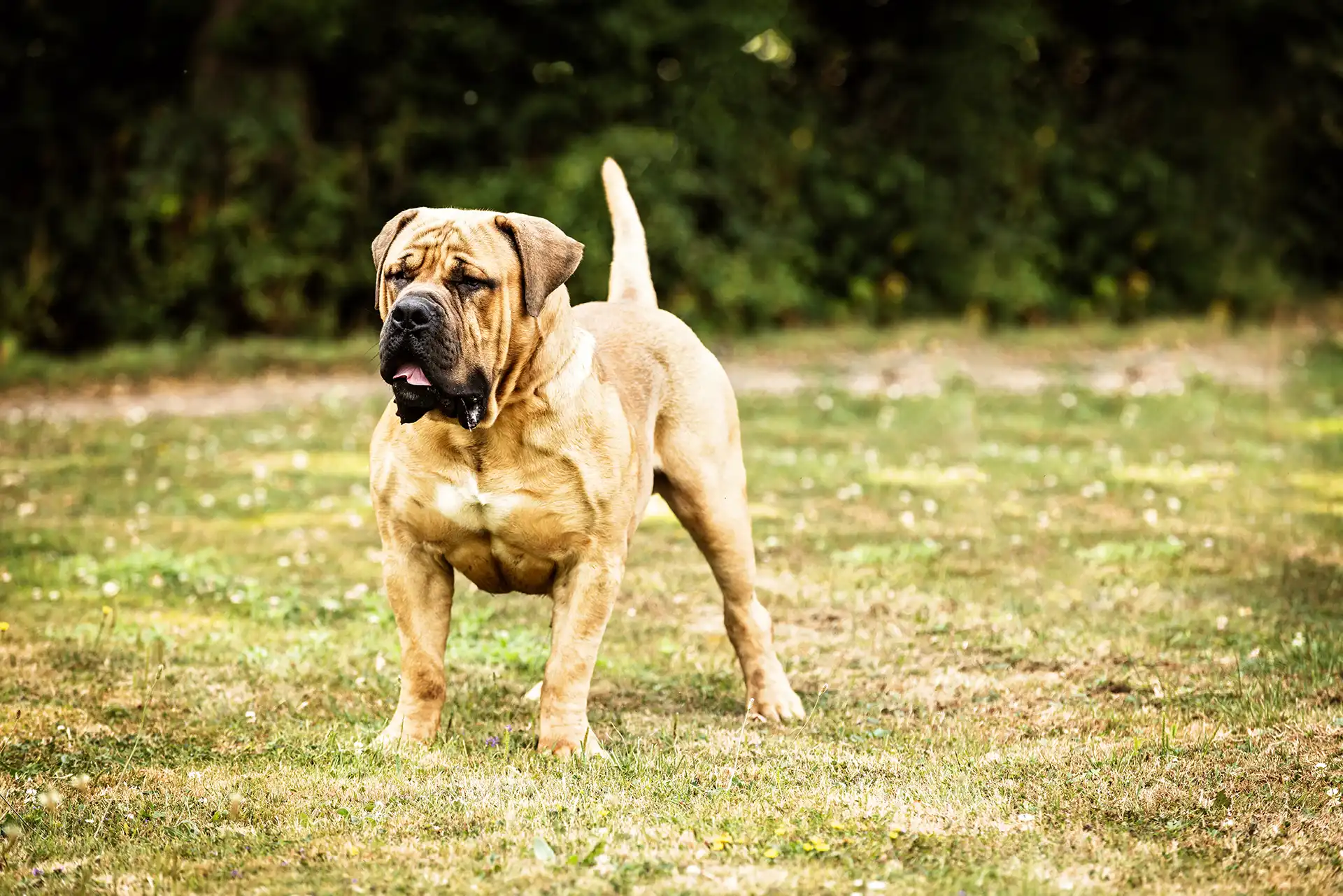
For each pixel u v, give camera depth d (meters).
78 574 9.21
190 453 14.55
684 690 7.06
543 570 5.93
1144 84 31.45
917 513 11.77
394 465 5.78
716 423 6.58
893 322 28.11
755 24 26.78
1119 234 30.53
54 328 22.91
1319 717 6.07
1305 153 31.30
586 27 25.97
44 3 23.45
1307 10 30.70
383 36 25.33
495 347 5.54
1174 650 7.55
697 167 26.92
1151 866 4.50
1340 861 4.54
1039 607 8.62
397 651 7.56
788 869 4.46
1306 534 10.66
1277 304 30.11
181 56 24.78
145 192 23.23
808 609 8.70
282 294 23.75
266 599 8.73
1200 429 16.62
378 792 5.24
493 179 25.05
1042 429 16.72
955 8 29.20
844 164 28.80
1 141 23.44
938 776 5.49
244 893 4.28
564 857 4.58
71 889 4.29
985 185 29.52
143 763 5.66
